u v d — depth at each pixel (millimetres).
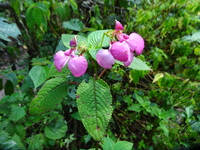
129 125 466
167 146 393
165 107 381
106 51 179
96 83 205
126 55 173
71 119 457
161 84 342
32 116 351
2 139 245
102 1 500
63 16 397
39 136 347
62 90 245
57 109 370
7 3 398
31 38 473
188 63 396
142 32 433
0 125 322
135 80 318
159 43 515
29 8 314
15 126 328
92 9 468
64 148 442
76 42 193
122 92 441
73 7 411
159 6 441
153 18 461
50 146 417
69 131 469
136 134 463
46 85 242
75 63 183
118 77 417
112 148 273
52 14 436
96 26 442
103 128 187
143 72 306
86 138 396
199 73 363
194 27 508
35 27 465
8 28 248
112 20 487
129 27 434
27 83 378
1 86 385
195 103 396
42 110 243
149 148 401
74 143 441
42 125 364
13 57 479
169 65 499
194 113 425
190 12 453
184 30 487
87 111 190
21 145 307
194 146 385
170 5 440
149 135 431
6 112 328
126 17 479
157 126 412
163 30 445
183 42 386
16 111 319
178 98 387
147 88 476
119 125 442
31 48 479
